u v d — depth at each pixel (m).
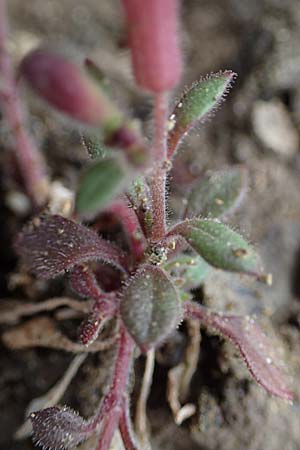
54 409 0.06
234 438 0.07
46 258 0.07
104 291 0.07
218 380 0.07
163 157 0.06
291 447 0.07
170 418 0.07
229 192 0.07
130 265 0.07
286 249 0.08
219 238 0.06
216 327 0.07
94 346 0.07
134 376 0.07
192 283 0.07
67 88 0.05
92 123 0.05
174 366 0.07
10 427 0.08
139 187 0.06
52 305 0.08
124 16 0.05
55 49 0.05
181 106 0.06
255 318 0.07
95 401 0.07
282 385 0.07
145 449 0.07
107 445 0.06
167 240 0.06
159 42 0.05
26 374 0.08
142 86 0.05
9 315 0.08
